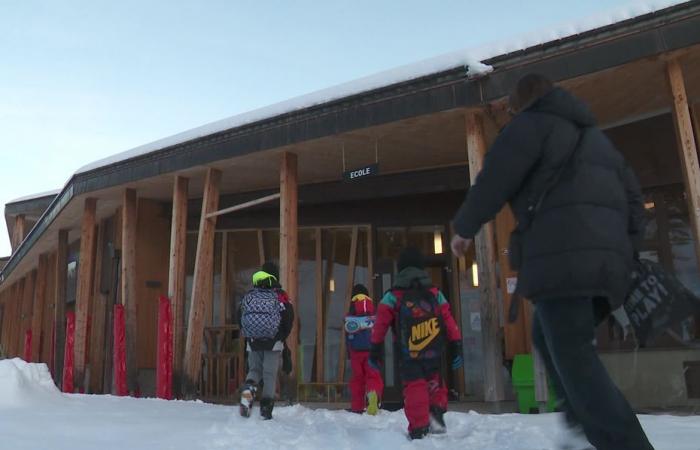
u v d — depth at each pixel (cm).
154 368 1132
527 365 661
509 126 224
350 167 951
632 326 220
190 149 940
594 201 211
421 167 970
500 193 217
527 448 329
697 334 689
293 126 816
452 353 413
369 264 1045
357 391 636
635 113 763
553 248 209
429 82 696
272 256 1134
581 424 225
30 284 2031
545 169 215
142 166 1016
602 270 203
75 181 1150
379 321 403
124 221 1079
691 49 572
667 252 763
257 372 550
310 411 614
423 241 1038
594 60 598
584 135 223
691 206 571
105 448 351
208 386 1087
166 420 507
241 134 875
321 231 1095
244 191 1135
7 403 587
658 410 657
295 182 854
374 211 1059
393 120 722
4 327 2439
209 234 938
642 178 776
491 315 655
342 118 768
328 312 1061
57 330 1422
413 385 388
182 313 962
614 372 729
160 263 1189
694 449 298
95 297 1294
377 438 385
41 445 355
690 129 580
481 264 669
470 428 431
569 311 212
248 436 407
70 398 688
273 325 535
